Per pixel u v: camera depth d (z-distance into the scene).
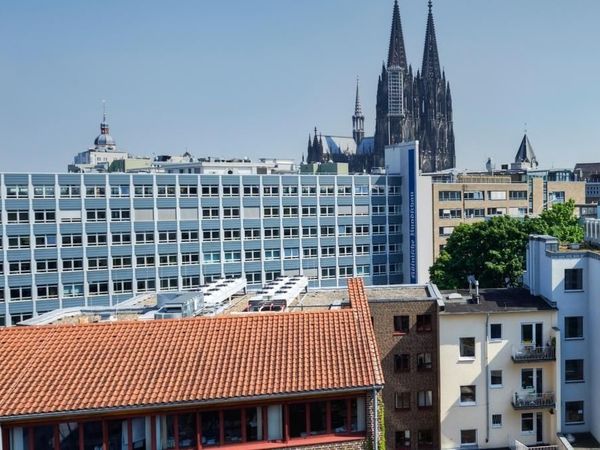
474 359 44.53
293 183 105.50
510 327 44.66
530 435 45.12
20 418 21.55
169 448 22.89
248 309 42.62
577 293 44.97
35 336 25.20
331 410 23.98
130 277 94.81
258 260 103.31
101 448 22.38
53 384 22.80
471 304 46.34
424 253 118.25
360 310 28.06
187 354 24.67
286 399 23.39
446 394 44.59
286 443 23.41
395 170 117.62
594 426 44.19
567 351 45.16
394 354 44.81
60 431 22.12
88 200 91.81
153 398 22.36
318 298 47.84
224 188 100.38
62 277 90.69
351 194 110.81
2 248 87.25
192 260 98.69
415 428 45.09
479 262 72.50
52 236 90.00
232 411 23.27
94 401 22.11
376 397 23.89
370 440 23.78
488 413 44.81
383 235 114.25
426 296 47.31
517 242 71.25
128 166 141.38
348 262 111.12
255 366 24.20
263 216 103.31
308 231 107.31
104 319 38.28
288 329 26.41
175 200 97.06
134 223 94.62
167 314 37.19
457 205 123.44
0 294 87.44
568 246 49.47
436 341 44.78
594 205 132.62
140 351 24.69
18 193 87.69
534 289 48.25
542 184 141.25
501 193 129.75
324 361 24.58
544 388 45.00
